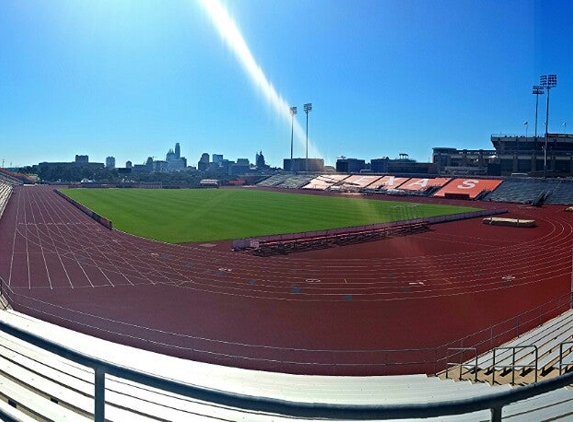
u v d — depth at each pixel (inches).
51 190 4987.7
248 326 1003.9
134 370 161.0
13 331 190.5
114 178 7357.3
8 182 5511.8
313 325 1016.2
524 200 3949.3
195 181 7160.4
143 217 2743.6
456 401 146.3
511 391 150.7
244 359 836.0
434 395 539.5
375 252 1797.5
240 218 2738.7
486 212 3016.7
